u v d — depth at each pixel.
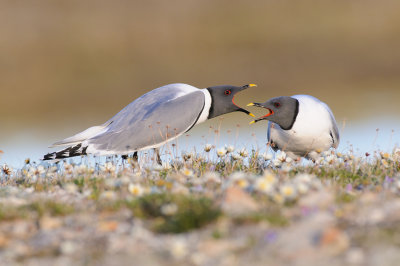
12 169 12.74
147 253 6.74
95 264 6.54
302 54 58.50
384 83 51.34
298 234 6.89
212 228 7.30
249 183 9.14
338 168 11.33
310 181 9.42
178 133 12.71
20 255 6.94
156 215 7.94
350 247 6.56
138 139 12.51
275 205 8.06
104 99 49.22
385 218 7.32
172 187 9.32
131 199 8.53
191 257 6.54
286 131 13.41
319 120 13.19
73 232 7.51
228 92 13.05
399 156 12.46
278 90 52.94
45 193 9.72
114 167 11.38
